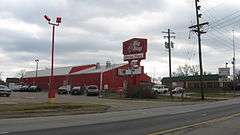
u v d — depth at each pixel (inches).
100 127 776.3
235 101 2113.7
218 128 771.4
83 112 1298.0
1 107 1316.4
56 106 1405.0
